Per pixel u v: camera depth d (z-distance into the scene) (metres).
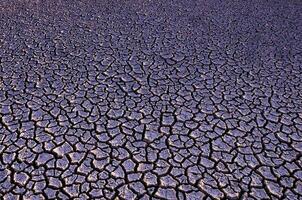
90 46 3.71
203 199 2.01
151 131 2.52
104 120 2.62
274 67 3.37
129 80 3.12
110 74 3.21
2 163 2.22
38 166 2.21
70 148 2.35
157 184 2.10
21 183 2.09
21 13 4.54
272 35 4.04
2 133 2.47
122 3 4.95
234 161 2.28
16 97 2.86
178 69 3.31
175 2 5.01
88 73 3.22
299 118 2.68
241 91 3.00
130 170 2.20
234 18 4.48
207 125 2.59
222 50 3.67
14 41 3.78
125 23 4.28
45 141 2.41
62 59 3.45
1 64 3.32
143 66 3.35
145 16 4.50
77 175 2.15
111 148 2.36
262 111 2.75
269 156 2.32
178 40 3.87
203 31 4.10
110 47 3.70
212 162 2.27
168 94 2.94
